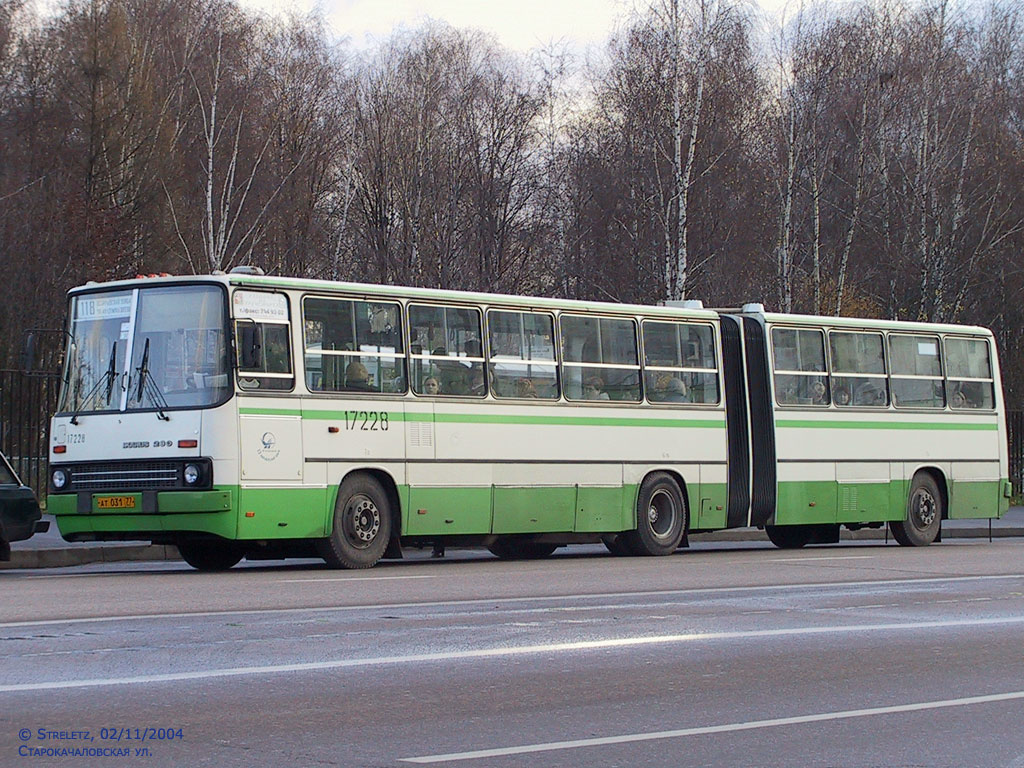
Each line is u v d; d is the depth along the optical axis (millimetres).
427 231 54969
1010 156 53531
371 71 61156
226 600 15281
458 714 9539
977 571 20609
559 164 57844
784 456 25641
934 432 28062
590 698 10203
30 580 17797
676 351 24406
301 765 8055
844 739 9086
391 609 14703
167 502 18484
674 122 42469
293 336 19438
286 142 55812
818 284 46125
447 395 21125
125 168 43188
